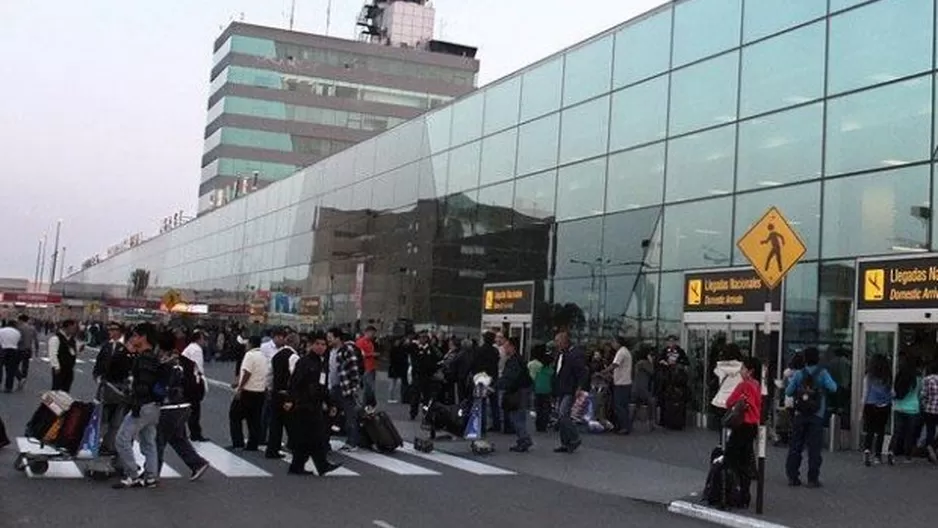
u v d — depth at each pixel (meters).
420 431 18.83
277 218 56.50
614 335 24.91
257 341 15.66
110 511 9.46
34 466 11.48
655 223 24.03
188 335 18.11
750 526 10.21
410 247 37.59
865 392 15.52
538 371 19.78
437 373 20.91
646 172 24.64
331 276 46.50
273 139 105.56
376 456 15.08
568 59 28.52
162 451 11.61
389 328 38.66
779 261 11.44
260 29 106.62
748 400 11.07
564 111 28.44
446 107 35.88
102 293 101.75
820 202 19.39
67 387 20.45
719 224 21.94
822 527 10.05
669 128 24.02
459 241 33.66
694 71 23.42
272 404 13.82
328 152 107.12
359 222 43.41
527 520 10.05
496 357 16.64
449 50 116.19
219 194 89.00
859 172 18.62
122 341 14.97
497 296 30.70
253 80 105.69
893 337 17.23
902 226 17.56
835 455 16.59
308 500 10.61
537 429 19.77
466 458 15.27
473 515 10.19
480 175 32.84
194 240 77.94
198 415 15.49
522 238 29.78
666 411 20.81
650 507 11.52
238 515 9.51
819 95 19.77
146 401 10.93
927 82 17.45
